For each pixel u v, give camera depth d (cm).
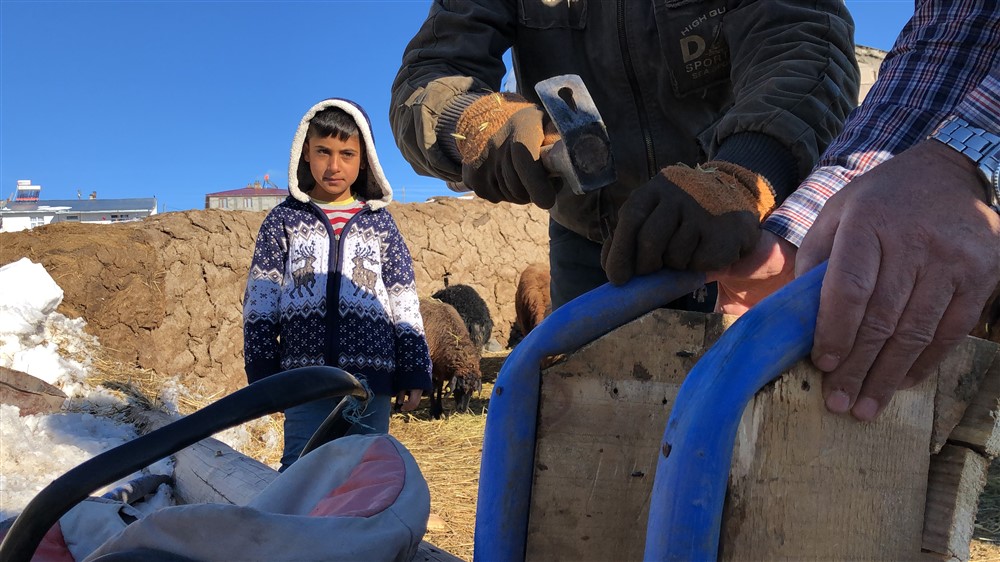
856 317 72
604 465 96
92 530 122
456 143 144
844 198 82
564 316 95
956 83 104
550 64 210
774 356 70
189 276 596
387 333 293
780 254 104
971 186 79
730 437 66
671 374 96
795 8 160
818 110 140
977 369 85
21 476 287
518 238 1023
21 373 355
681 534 65
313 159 294
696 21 189
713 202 92
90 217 3588
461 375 665
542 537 95
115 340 522
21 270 438
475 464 519
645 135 208
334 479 97
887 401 77
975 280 76
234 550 77
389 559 81
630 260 94
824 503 77
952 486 85
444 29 187
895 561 84
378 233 303
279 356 282
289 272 285
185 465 227
